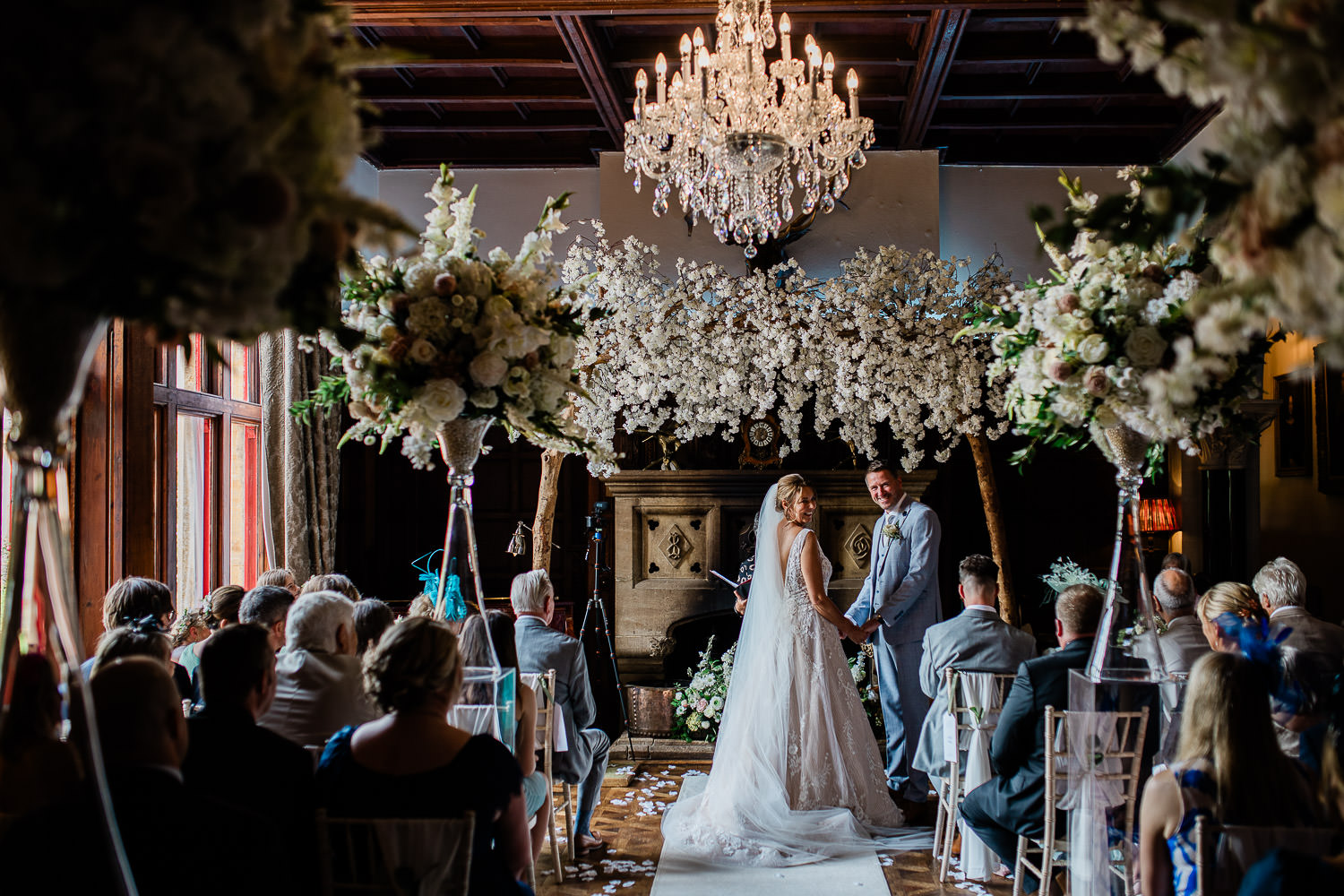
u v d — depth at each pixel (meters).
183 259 1.20
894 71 6.01
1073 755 2.78
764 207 4.98
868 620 4.77
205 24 1.19
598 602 5.70
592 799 4.23
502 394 2.70
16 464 1.37
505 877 2.21
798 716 4.45
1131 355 2.56
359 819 2.00
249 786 2.03
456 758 2.14
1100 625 2.77
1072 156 6.95
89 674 2.85
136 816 1.65
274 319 1.41
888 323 5.77
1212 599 3.21
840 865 4.04
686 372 5.90
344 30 1.48
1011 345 2.98
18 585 1.40
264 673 2.15
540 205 7.25
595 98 6.09
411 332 2.62
